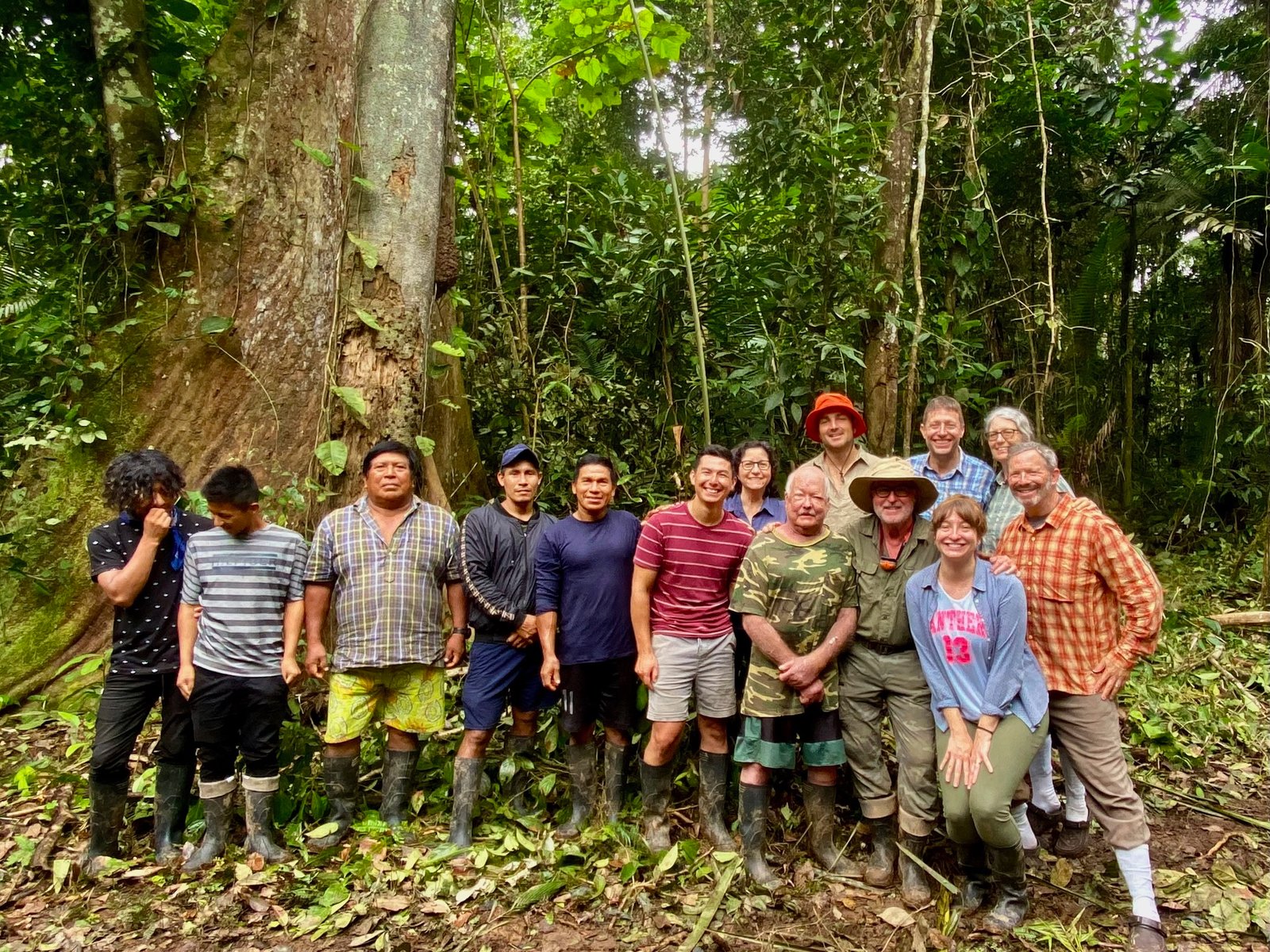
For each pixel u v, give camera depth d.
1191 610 6.02
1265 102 7.36
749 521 3.66
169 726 2.97
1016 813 2.99
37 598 4.10
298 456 4.40
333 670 3.18
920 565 2.95
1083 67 6.98
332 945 2.54
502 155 6.61
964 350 6.08
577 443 5.48
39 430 4.38
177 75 5.05
